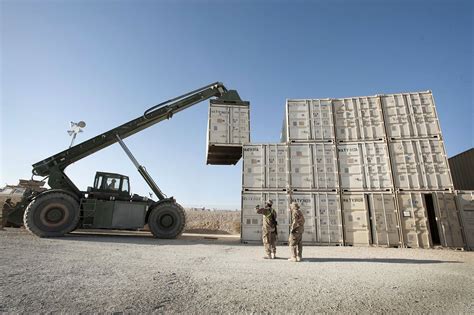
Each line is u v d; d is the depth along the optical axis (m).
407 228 10.81
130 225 11.56
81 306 2.85
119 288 3.53
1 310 2.66
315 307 3.06
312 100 12.98
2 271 4.16
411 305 3.24
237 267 5.39
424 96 11.97
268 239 7.18
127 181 12.40
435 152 11.32
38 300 2.98
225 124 13.72
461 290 3.96
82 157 12.66
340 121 12.55
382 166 11.64
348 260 6.84
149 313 2.73
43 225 9.98
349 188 11.71
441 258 7.63
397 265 6.11
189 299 3.20
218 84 14.71
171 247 8.60
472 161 13.29
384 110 12.21
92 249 7.18
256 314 2.80
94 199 11.26
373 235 11.02
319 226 11.45
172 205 12.23
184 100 14.15
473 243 10.24
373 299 3.41
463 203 10.67
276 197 12.01
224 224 26.53
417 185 11.13
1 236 9.19
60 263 5.01
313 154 12.34
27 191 11.69
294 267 5.59
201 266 5.38
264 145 12.66
